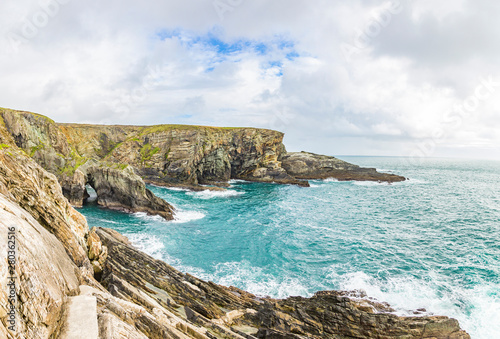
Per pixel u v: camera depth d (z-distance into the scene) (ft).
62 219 55.36
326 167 364.58
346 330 58.54
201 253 110.42
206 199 219.82
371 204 206.69
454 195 247.91
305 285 84.74
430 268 94.94
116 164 176.65
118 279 58.03
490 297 75.61
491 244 118.93
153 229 139.13
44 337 20.35
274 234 134.31
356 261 101.55
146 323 35.12
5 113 171.53
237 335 50.01
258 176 329.31
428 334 56.65
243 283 86.28
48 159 174.70
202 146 296.51
